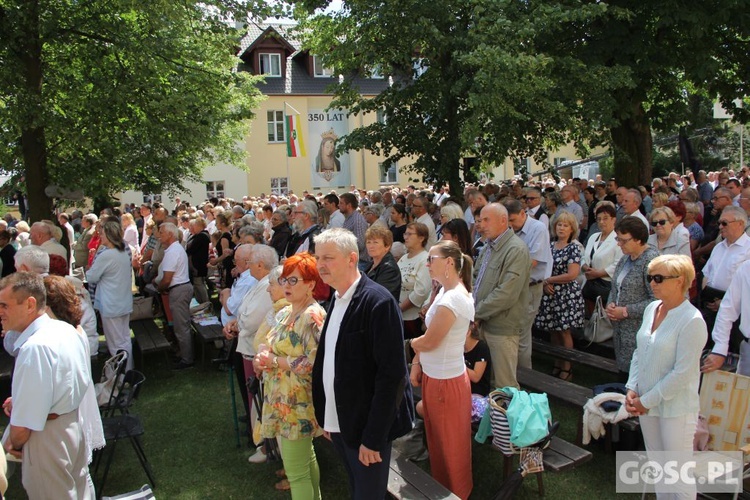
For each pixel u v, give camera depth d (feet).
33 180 35.88
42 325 10.55
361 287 9.89
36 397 9.91
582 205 34.60
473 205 22.07
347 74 37.52
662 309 11.11
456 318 11.57
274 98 104.53
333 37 38.27
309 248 25.12
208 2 37.01
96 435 11.87
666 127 43.83
